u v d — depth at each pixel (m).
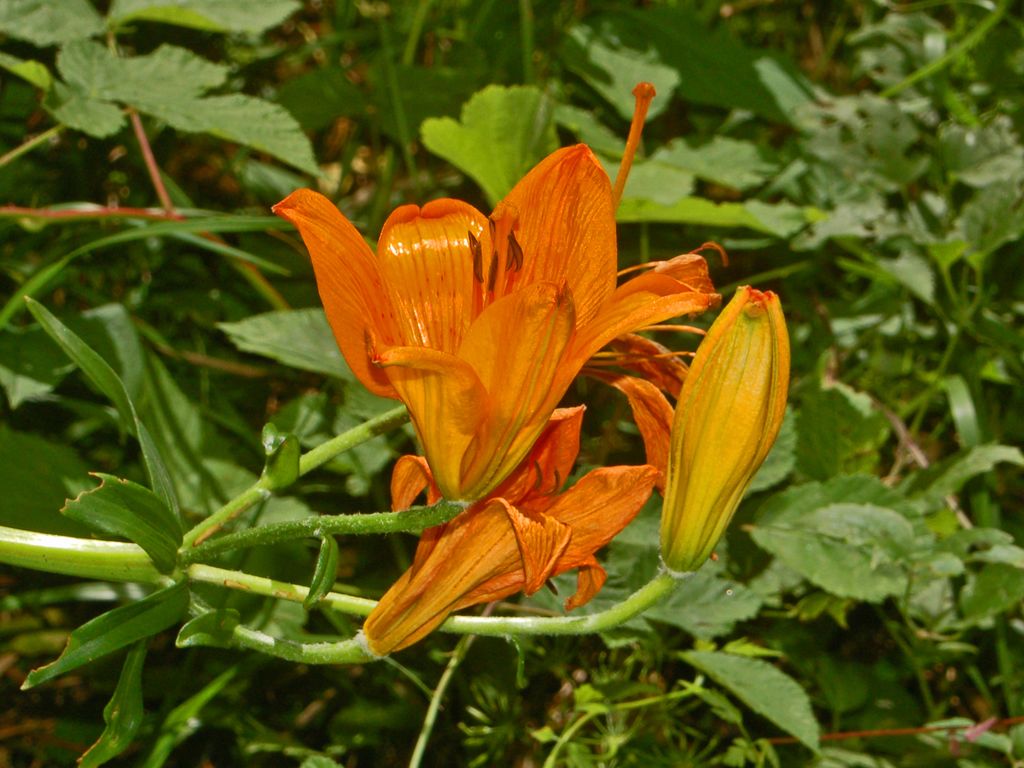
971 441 0.69
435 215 0.43
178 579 0.46
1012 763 0.61
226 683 0.61
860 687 0.62
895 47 0.85
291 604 0.62
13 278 0.71
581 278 0.43
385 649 0.45
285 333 0.63
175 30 0.83
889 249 0.80
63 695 0.66
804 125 0.78
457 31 0.88
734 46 0.82
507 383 0.42
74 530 0.61
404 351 0.40
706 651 0.60
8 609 0.62
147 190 0.81
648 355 0.47
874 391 0.77
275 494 0.65
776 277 0.82
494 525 0.44
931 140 0.82
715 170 0.74
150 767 0.54
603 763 0.59
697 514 0.44
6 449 0.61
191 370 0.73
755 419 0.43
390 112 0.79
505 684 0.62
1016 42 0.87
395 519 0.44
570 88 0.86
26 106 0.79
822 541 0.61
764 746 0.58
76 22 0.62
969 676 0.67
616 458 0.71
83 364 0.48
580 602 0.46
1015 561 0.60
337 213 0.42
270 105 0.61
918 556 0.59
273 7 0.64
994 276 0.78
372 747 0.65
